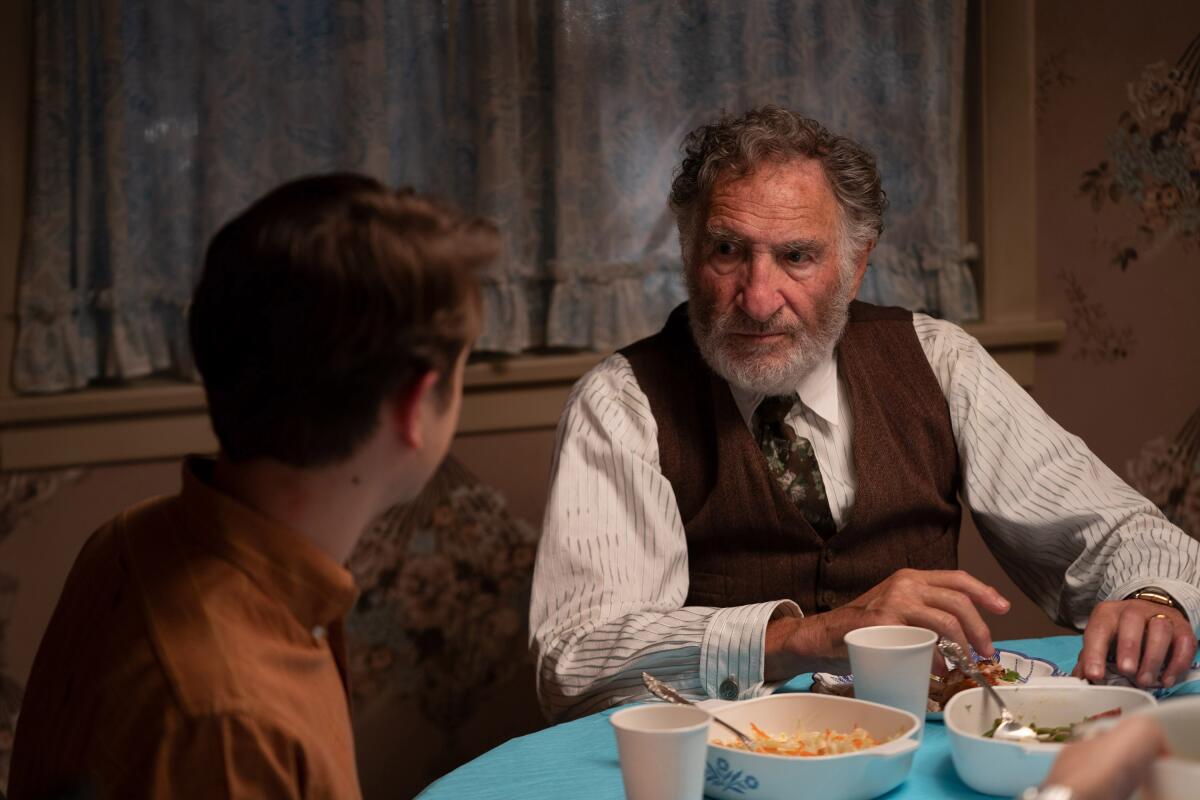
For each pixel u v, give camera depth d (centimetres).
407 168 260
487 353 266
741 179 177
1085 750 51
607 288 264
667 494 180
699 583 185
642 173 267
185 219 250
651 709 101
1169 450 308
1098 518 179
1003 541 193
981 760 104
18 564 246
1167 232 303
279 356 77
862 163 186
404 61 257
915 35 278
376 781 268
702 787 98
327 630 95
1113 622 139
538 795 112
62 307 242
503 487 270
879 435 188
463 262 81
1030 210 290
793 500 186
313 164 253
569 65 256
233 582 80
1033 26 286
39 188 239
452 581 269
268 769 75
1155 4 297
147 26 243
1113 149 297
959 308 286
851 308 204
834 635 138
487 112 253
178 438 251
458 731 272
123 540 88
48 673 88
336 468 81
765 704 117
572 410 193
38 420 242
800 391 188
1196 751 50
